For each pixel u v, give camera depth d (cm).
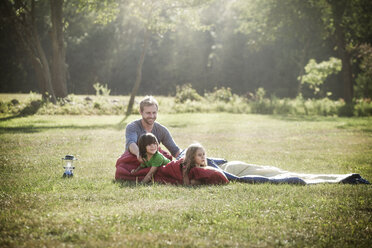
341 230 384
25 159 842
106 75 5841
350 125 1978
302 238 364
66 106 2445
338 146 1264
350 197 525
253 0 3919
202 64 6106
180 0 2598
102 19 2609
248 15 4075
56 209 438
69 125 1734
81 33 5666
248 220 411
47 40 5006
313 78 3881
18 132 1406
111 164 805
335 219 423
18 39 2589
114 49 5850
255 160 954
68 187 561
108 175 682
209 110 2925
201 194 528
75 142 1173
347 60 3488
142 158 630
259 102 2984
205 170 611
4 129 1497
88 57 5662
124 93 5812
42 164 783
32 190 536
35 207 446
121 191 534
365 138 1484
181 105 2928
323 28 3688
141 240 345
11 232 357
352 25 3475
